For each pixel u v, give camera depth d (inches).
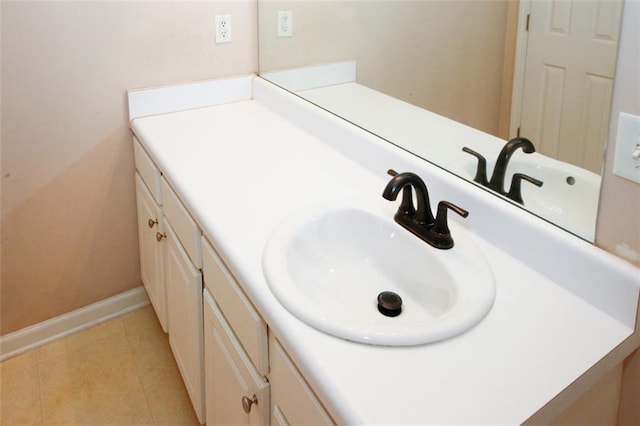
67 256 80.5
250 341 42.6
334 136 65.7
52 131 73.1
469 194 46.3
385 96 59.1
